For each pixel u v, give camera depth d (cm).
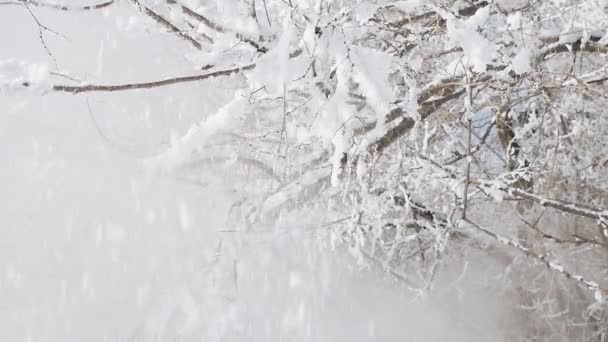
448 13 354
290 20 344
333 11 382
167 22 409
